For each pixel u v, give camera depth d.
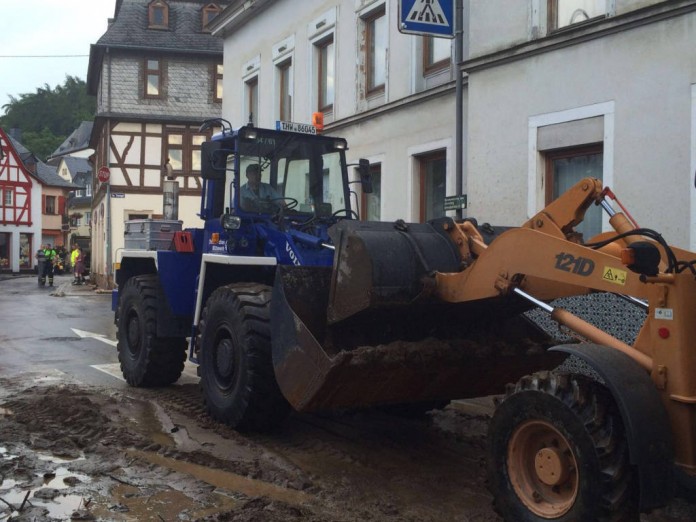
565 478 3.72
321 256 6.34
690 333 3.54
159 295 8.20
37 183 57.50
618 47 8.30
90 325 15.34
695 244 7.53
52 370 9.44
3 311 18.88
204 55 32.88
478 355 5.30
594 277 4.01
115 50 32.16
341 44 14.34
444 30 10.09
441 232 5.33
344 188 7.50
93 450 5.64
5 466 5.21
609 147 8.38
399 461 5.51
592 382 3.72
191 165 32.84
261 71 18.17
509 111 9.70
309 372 5.11
